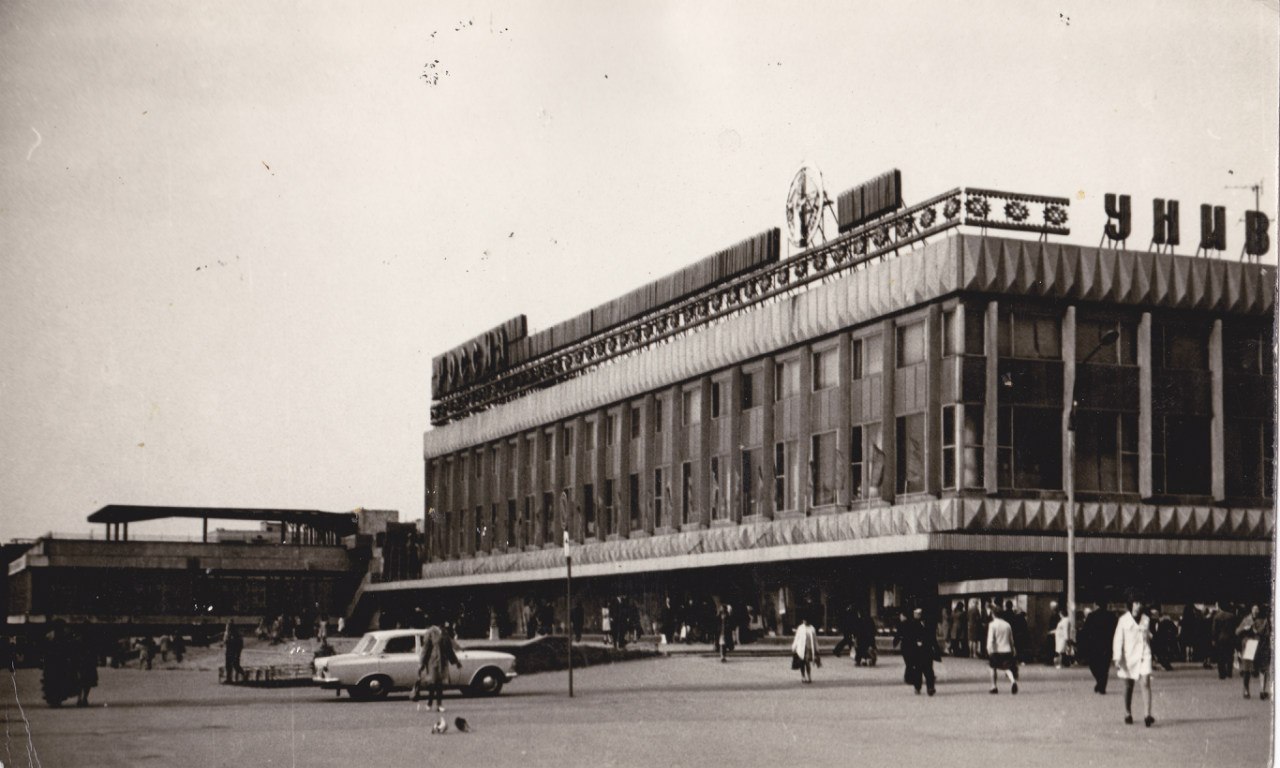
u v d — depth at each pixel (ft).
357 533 309.42
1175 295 171.12
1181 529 169.78
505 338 293.64
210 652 210.59
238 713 96.94
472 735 79.56
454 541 313.94
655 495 236.84
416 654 109.70
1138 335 172.14
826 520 183.42
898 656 150.92
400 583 300.20
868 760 68.13
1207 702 93.81
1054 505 164.76
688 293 224.53
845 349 184.75
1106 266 168.86
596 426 256.93
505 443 294.66
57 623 104.42
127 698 114.83
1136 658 81.15
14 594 253.85
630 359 241.76
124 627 258.98
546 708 97.30
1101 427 169.37
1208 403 174.29
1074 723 82.69
